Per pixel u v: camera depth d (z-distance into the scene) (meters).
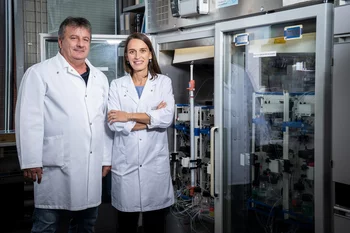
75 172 2.15
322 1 1.86
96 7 4.01
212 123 3.05
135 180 2.37
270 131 2.33
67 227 2.92
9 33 3.80
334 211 1.74
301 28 2.01
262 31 2.25
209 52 2.82
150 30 3.08
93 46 3.27
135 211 2.38
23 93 2.07
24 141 2.03
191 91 2.99
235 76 2.48
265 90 2.34
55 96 2.12
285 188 2.27
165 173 2.47
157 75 2.51
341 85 1.67
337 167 1.70
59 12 3.87
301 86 2.12
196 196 3.08
